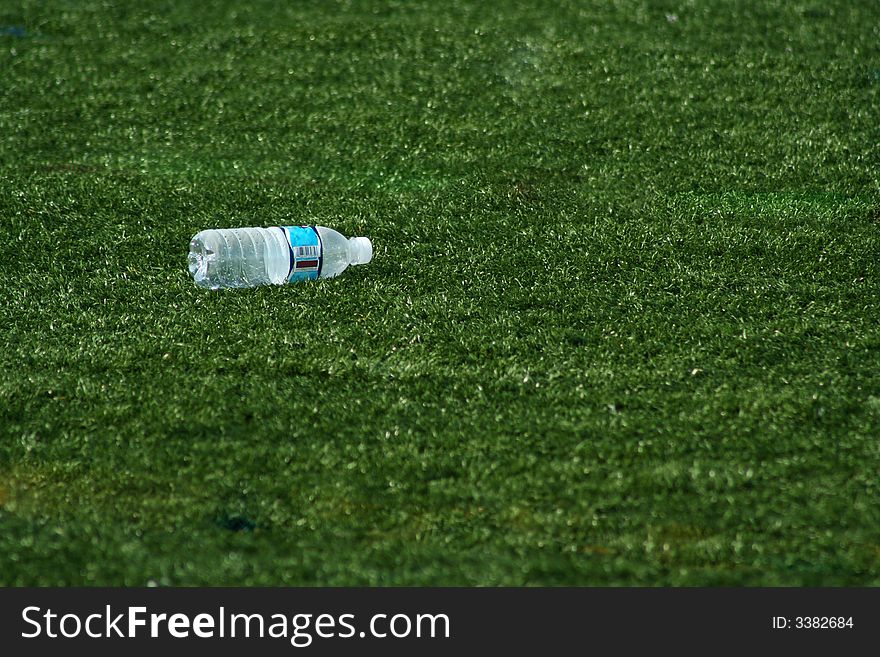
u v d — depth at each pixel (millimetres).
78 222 20469
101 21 29344
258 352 16438
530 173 22750
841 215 20750
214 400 15328
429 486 13867
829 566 12641
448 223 20656
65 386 15562
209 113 25344
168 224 20484
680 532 13148
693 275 18734
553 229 20438
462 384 15789
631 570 12617
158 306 17781
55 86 26266
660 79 26312
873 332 16859
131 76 26828
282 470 14133
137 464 14172
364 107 25516
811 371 15969
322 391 15641
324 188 22203
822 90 25578
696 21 28844
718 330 17031
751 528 13156
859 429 14664
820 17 28688
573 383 15781
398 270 19094
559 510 13477
